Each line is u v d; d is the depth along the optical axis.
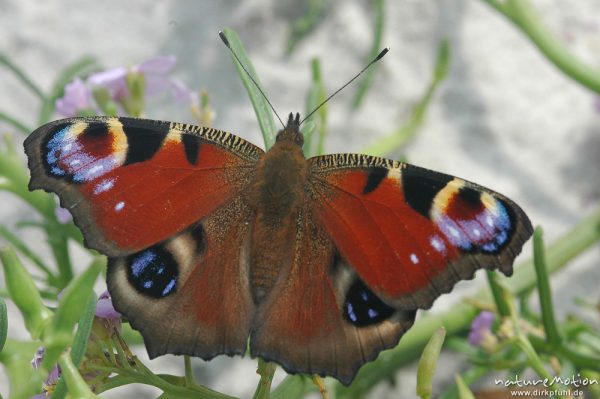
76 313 0.27
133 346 0.36
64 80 0.35
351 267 0.29
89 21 0.39
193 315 0.28
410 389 0.36
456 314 0.34
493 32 0.39
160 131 0.29
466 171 0.37
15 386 0.32
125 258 0.28
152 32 0.39
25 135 0.38
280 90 0.38
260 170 0.29
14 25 0.39
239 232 0.29
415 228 0.28
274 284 0.29
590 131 0.38
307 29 0.38
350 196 0.29
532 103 0.38
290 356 0.28
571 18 0.39
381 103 0.38
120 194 0.28
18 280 0.27
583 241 0.35
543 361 0.34
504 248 0.28
